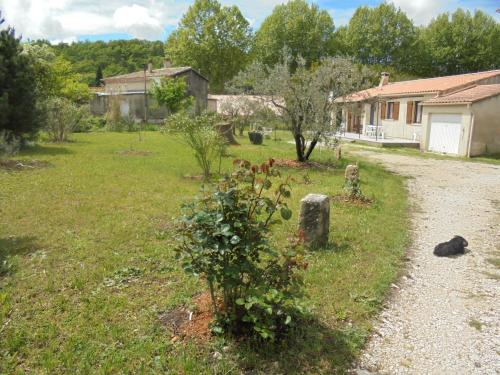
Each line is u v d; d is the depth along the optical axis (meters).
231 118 22.09
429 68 50.62
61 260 4.98
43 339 3.34
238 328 3.40
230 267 3.07
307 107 13.49
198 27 55.38
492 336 3.78
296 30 51.44
